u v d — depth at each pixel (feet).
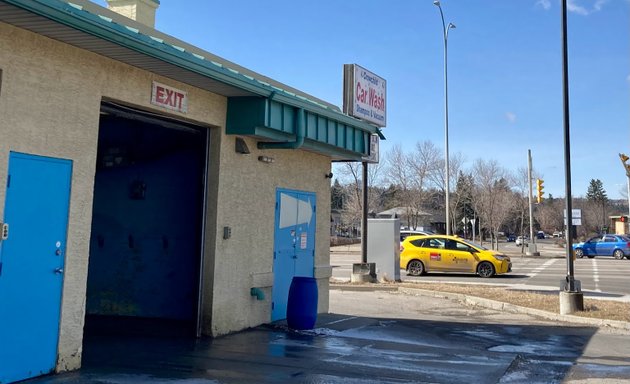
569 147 42.32
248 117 29.53
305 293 32.94
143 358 24.62
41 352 20.51
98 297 35.42
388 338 31.89
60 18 18.26
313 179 39.01
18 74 19.35
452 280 73.41
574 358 27.76
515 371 24.72
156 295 34.50
